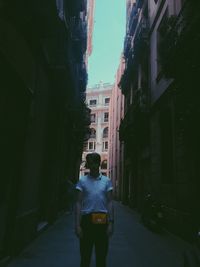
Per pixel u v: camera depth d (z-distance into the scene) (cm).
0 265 548
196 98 812
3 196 625
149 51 1692
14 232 649
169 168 1225
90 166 382
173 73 948
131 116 2088
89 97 6091
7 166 644
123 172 2852
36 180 896
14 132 675
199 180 894
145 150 1762
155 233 1084
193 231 873
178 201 1047
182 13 931
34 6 640
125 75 2586
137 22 2302
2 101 594
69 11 1475
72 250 742
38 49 812
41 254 688
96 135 5781
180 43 825
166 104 1254
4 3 538
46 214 1184
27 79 720
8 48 571
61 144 1465
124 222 1386
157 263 644
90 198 365
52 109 1213
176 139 1080
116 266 602
